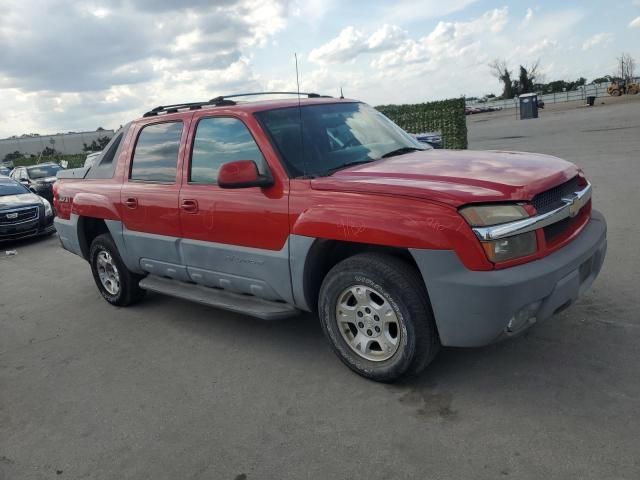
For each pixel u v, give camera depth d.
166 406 3.54
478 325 2.94
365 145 4.16
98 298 6.27
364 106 4.85
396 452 2.77
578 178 3.67
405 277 3.15
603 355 3.47
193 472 2.83
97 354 4.56
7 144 80.56
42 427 3.48
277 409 3.33
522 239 2.97
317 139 3.98
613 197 8.02
